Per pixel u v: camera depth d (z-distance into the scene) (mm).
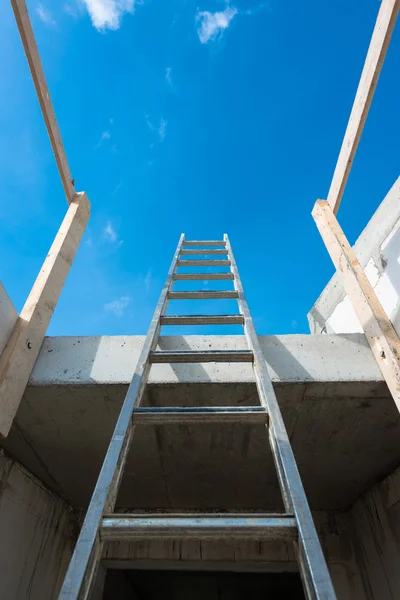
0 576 2408
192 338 2184
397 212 2572
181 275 2734
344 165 2465
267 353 2121
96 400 2121
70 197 2744
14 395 1871
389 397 2115
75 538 3355
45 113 2338
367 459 2715
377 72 2039
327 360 2094
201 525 903
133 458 2709
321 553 823
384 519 2883
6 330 1944
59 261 2439
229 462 2748
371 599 2992
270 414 1272
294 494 975
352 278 2330
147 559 3141
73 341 2189
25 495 2781
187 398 2127
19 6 2002
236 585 4691
